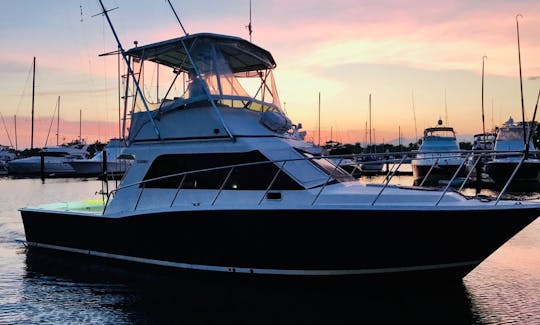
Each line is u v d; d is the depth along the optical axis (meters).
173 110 10.98
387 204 8.63
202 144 10.34
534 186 31.33
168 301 9.13
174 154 10.55
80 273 11.09
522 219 8.48
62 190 36.50
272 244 9.18
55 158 57.84
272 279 9.48
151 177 10.84
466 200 9.05
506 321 8.07
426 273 9.09
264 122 10.73
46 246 12.55
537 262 11.87
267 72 12.34
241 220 9.22
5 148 78.19
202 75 10.59
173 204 10.33
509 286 9.88
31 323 8.35
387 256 8.91
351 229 8.71
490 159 35.19
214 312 8.58
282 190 9.42
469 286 9.86
